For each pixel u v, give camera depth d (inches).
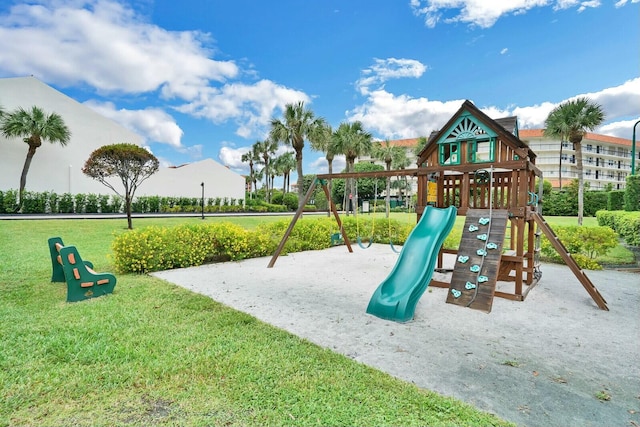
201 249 282.4
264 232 372.2
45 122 908.6
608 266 302.0
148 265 250.7
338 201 1702.8
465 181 212.1
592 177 2042.3
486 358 118.9
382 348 126.3
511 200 199.0
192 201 1275.8
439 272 256.1
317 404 88.8
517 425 82.4
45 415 83.0
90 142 1091.9
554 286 224.4
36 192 933.8
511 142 194.2
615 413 88.0
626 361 118.0
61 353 113.6
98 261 285.1
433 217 201.5
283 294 199.3
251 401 89.7
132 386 95.7
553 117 853.8
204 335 132.0
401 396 93.2
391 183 1692.9
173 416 83.2
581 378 106.0
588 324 154.4
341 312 167.9
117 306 165.6
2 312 154.3
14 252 311.4
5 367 104.3
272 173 2124.8
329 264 297.6
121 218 788.6
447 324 152.9
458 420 83.5
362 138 1051.9
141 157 523.2
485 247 186.2
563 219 978.7
